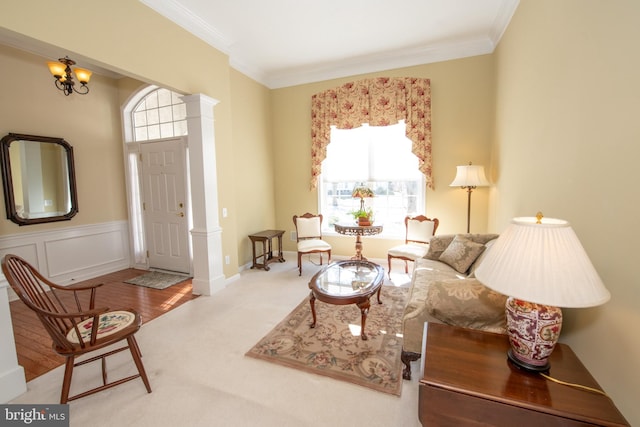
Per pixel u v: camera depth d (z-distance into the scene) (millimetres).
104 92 4219
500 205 3246
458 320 1679
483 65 3680
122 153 4449
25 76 3410
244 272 4184
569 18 1623
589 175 1397
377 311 2896
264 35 3396
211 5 2795
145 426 1565
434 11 2977
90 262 4090
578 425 973
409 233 4043
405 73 4039
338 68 4320
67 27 2008
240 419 1604
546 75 1951
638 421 1043
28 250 3482
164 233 4273
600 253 1299
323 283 2551
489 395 1073
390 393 1778
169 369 2033
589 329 1365
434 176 4039
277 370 2008
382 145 4367
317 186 4719
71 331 1769
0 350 1733
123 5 2365
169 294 3432
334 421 1582
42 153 3570
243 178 4242
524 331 1171
